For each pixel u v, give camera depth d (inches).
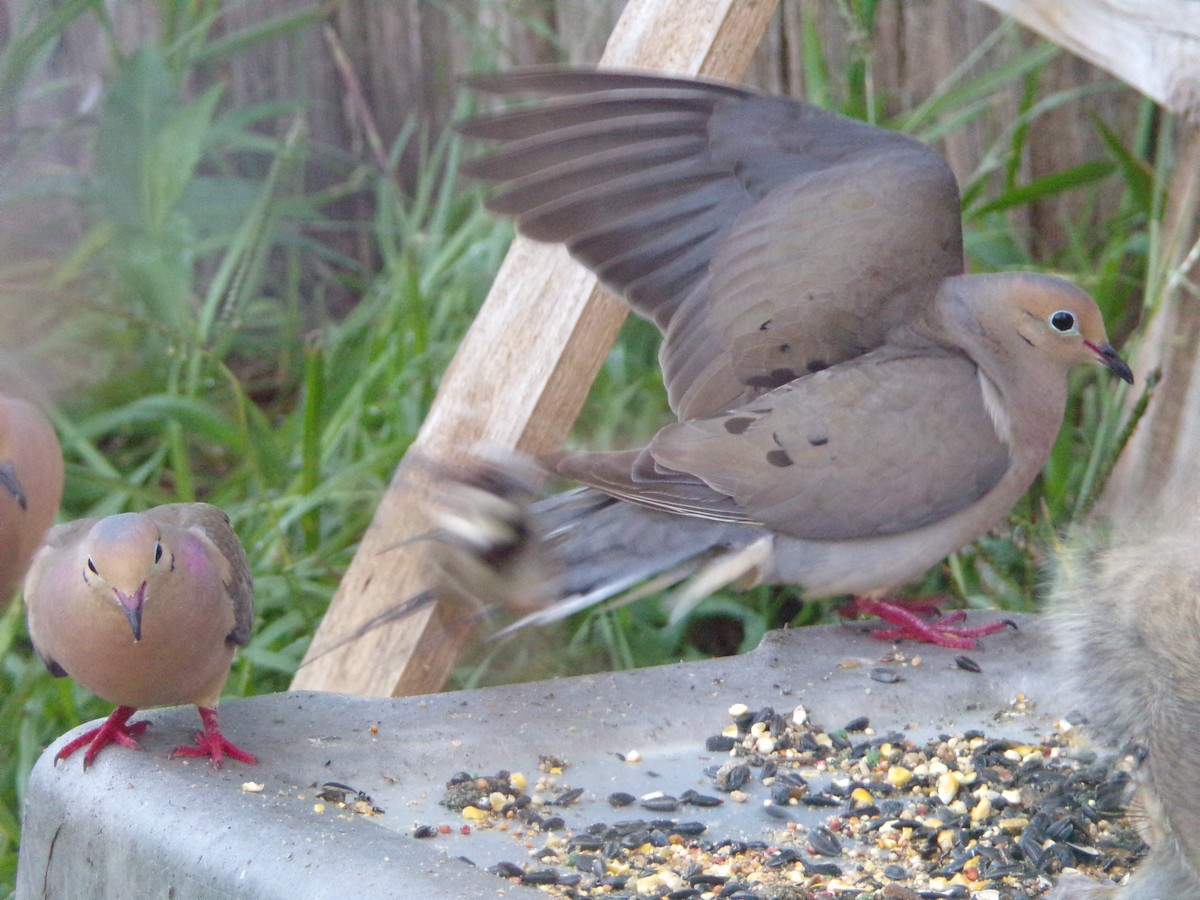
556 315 320.5
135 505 423.5
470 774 255.8
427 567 271.6
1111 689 206.4
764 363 293.4
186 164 475.8
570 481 290.5
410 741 261.1
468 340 328.5
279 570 389.7
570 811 247.9
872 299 292.8
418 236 481.7
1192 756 193.0
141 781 238.1
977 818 246.7
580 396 324.8
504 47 511.5
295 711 269.0
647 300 296.2
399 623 317.4
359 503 436.8
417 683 319.6
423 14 555.8
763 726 272.4
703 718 275.7
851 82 392.2
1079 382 422.6
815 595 301.6
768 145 289.0
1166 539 213.8
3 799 358.9
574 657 405.7
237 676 391.5
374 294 530.9
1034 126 460.1
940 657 297.9
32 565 255.6
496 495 255.1
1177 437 346.3
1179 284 354.6
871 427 283.9
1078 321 292.0
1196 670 194.7
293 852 209.3
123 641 240.4
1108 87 435.2
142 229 472.1
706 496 283.1
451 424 324.5
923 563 297.1
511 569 256.4
